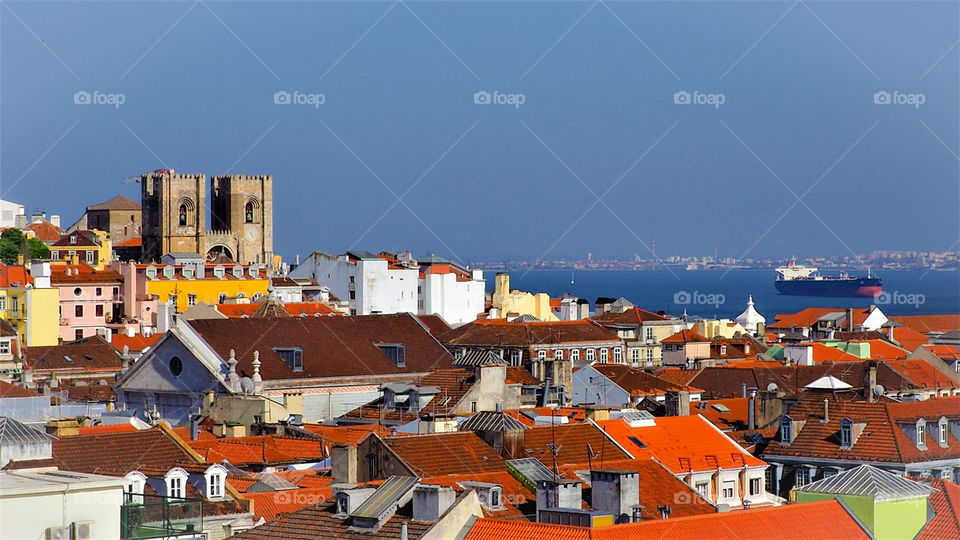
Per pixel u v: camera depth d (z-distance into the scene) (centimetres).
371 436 15325
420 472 14900
